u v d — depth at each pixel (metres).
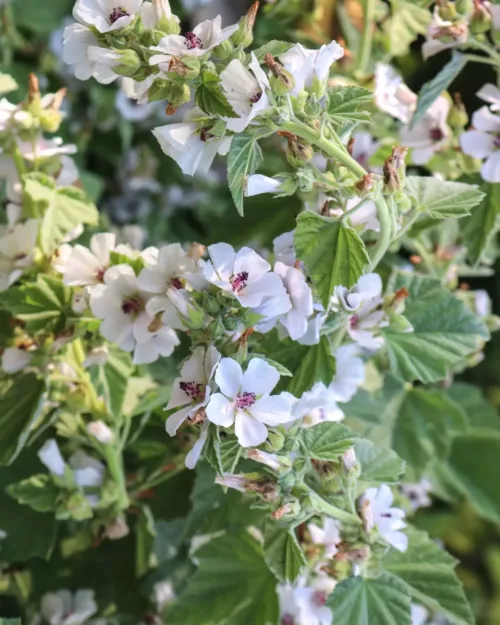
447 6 0.39
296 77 0.32
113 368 0.41
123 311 0.37
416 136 0.44
